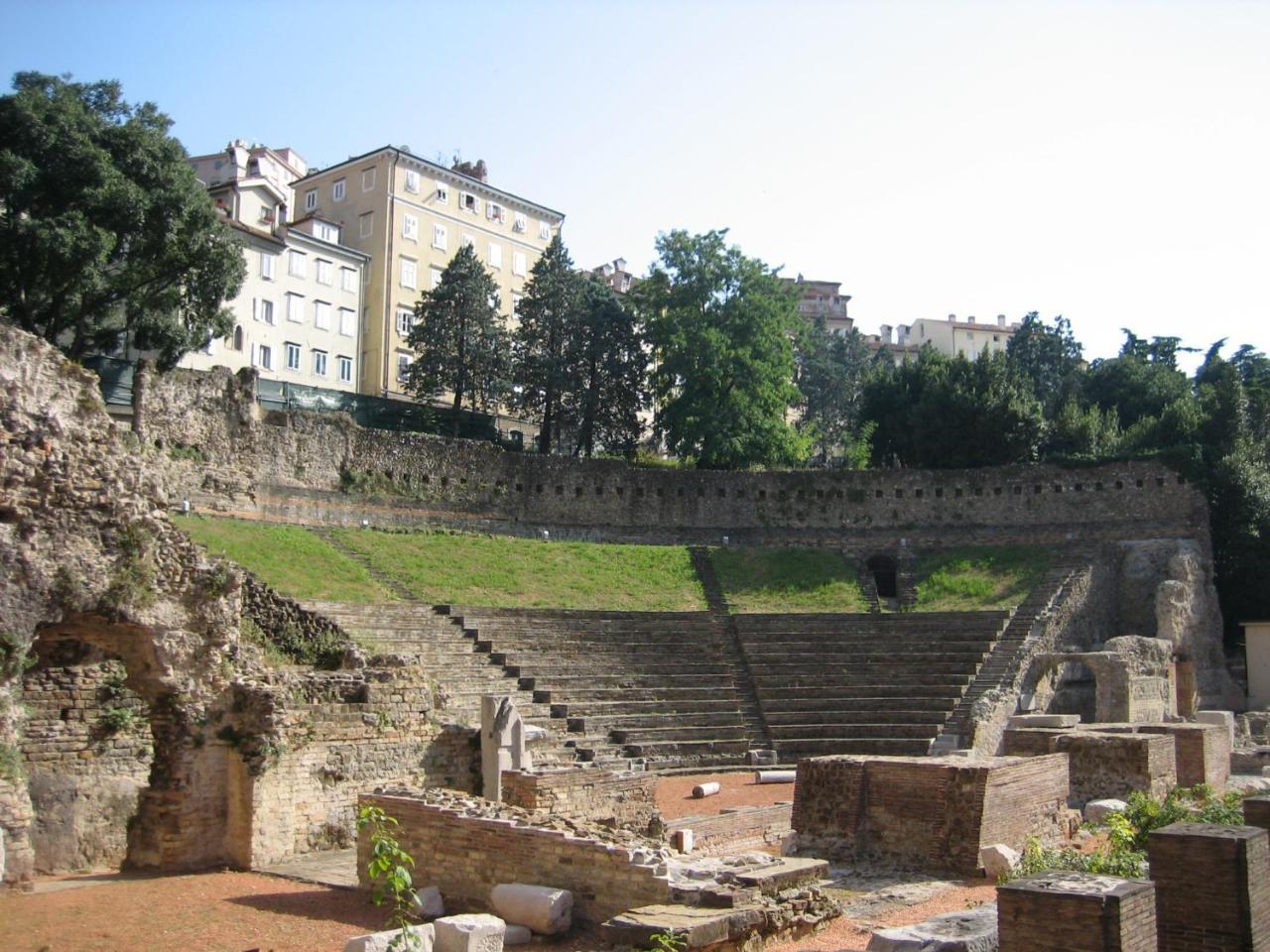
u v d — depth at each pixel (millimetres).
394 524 58000
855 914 19094
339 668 31844
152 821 22719
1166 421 72750
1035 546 63656
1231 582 64375
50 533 20766
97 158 44656
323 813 24656
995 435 74688
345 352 79438
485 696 28906
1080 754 30188
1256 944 13859
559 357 77188
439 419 74125
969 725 43719
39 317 46250
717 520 67562
